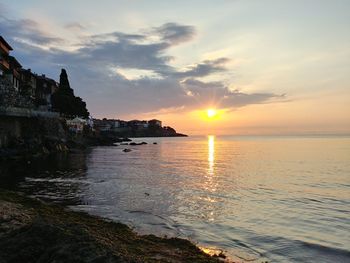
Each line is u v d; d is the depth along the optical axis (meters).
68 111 135.25
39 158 72.25
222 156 101.75
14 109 70.31
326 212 30.14
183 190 40.34
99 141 156.00
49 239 12.62
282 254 19.58
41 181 43.91
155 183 45.31
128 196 35.31
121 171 57.81
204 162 80.81
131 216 26.81
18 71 119.38
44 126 88.50
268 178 53.09
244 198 36.16
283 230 24.38
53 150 85.56
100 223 22.55
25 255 12.13
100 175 51.66
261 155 106.12
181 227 24.28
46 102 136.50
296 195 38.34
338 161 83.44
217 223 25.72
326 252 20.03
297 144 194.00
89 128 160.75
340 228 25.14
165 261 16.08
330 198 36.69
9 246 12.62
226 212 29.45
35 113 83.88
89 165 66.25
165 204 32.00
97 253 11.37
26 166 59.41
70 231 13.12
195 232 23.22
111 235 19.80
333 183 48.25
